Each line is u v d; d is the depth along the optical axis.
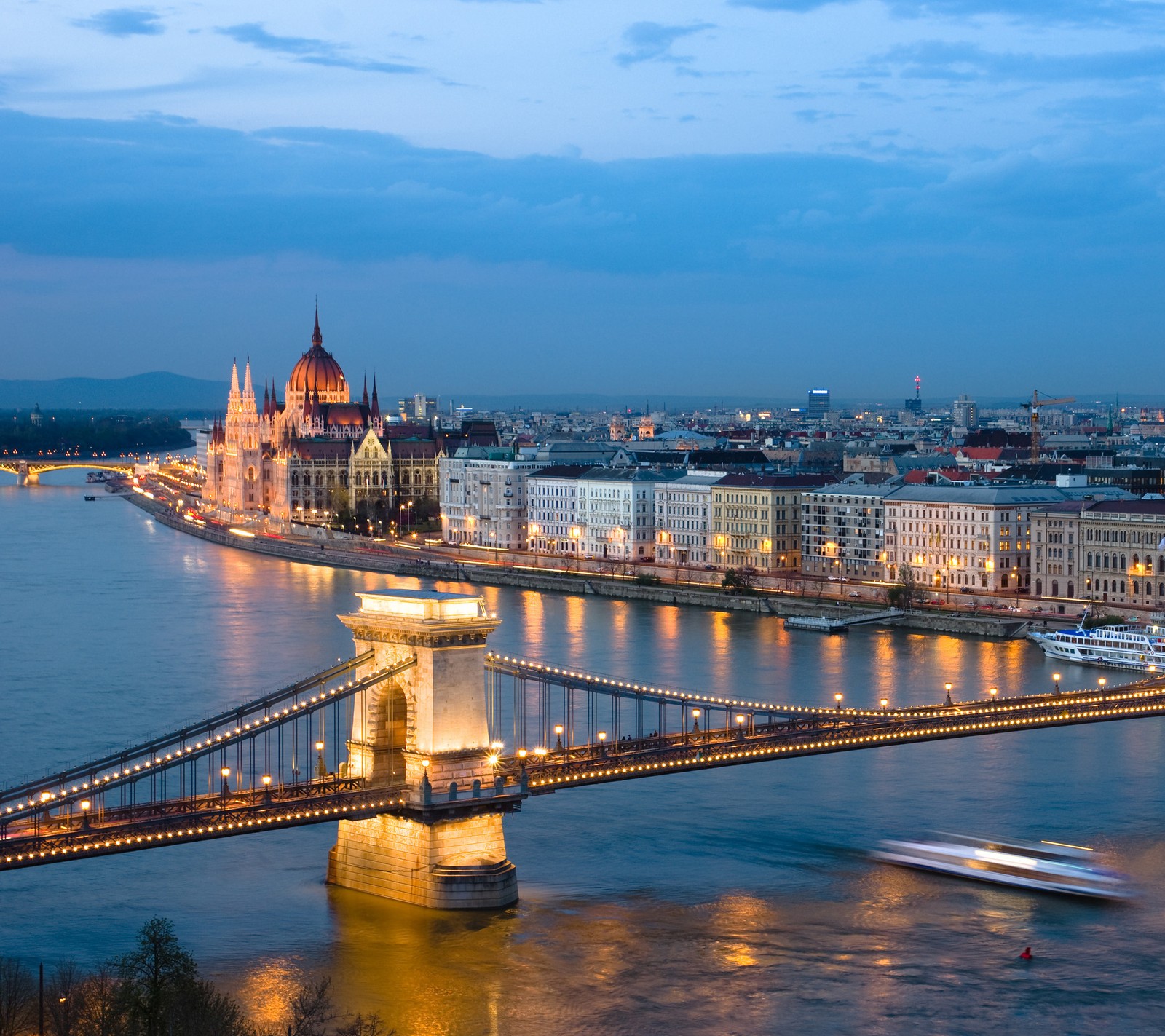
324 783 195.50
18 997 161.12
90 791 184.62
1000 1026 167.25
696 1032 164.88
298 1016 162.38
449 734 195.12
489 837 198.12
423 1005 169.12
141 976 163.62
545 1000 170.62
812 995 173.25
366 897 199.12
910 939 188.75
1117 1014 170.25
